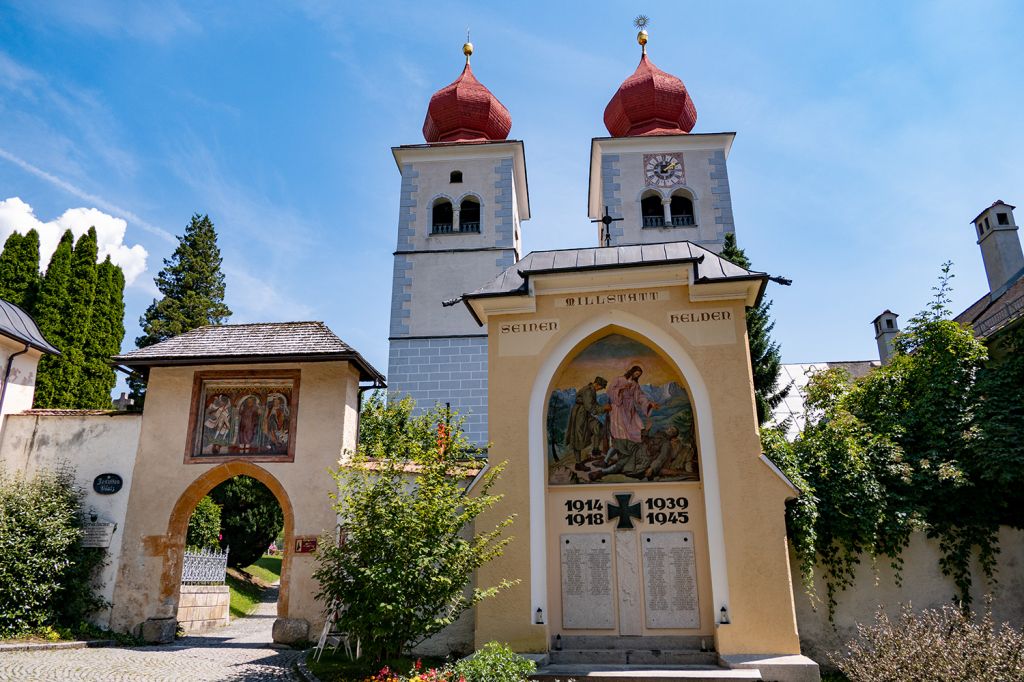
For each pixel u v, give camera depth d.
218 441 18.41
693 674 11.45
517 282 15.50
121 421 18.69
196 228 45.75
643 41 39.56
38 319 34.00
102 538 17.75
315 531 17.31
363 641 12.47
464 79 38.12
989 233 28.19
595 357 15.17
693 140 34.69
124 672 12.80
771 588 12.98
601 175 34.62
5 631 15.61
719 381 14.28
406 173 34.22
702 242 33.16
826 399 20.03
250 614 26.92
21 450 18.55
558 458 14.66
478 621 13.46
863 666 9.91
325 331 19.41
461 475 14.05
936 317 16.88
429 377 30.30
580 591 13.83
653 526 14.00
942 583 14.59
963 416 15.38
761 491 13.50
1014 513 14.73
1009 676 8.59
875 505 14.63
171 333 40.25
